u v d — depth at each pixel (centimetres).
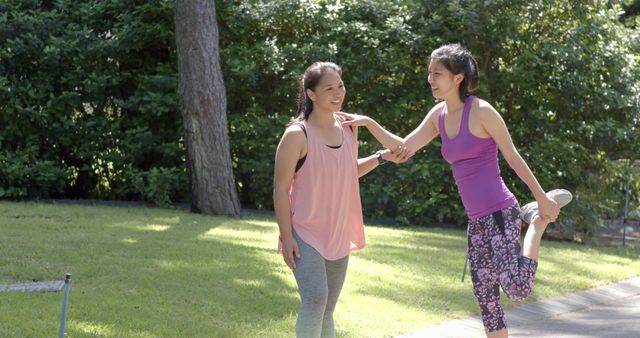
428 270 954
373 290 832
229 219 1245
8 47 1381
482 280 564
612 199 1419
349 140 534
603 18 1453
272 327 675
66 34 1412
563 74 1404
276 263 895
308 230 516
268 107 1477
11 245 895
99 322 647
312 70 521
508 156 542
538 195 539
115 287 752
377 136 556
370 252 1026
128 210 1280
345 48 1423
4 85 1376
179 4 1283
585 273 1048
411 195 1390
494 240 546
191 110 1290
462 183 557
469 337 717
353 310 753
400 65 1411
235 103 1474
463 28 1405
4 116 1385
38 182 1383
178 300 726
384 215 1416
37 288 730
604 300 938
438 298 836
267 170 1402
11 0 1422
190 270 829
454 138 552
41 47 1388
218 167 1298
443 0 1402
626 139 1396
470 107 546
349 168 524
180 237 1016
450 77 547
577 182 1408
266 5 1426
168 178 1370
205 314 695
